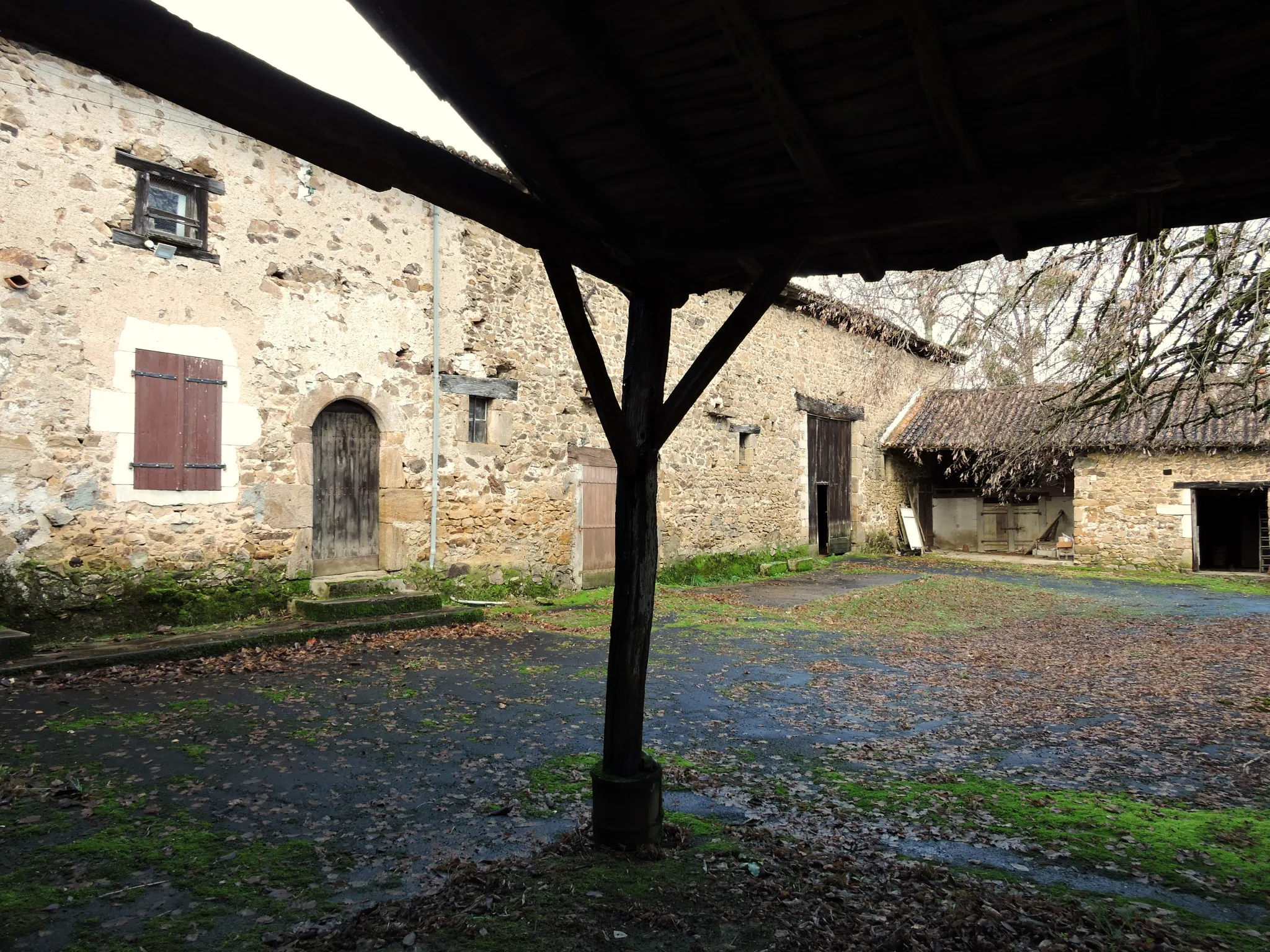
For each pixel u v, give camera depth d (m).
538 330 9.64
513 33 2.04
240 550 6.91
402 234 8.18
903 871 2.74
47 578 5.83
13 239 5.69
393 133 2.01
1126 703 5.29
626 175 2.60
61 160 5.92
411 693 5.15
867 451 17.62
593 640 7.30
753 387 13.71
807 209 2.63
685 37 2.03
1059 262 5.12
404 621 7.25
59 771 3.54
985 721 4.85
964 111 2.16
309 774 3.64
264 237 7.08
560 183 2.55
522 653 6.61
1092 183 2.20
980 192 2.38
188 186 6.64
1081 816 3.31
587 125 2.35
